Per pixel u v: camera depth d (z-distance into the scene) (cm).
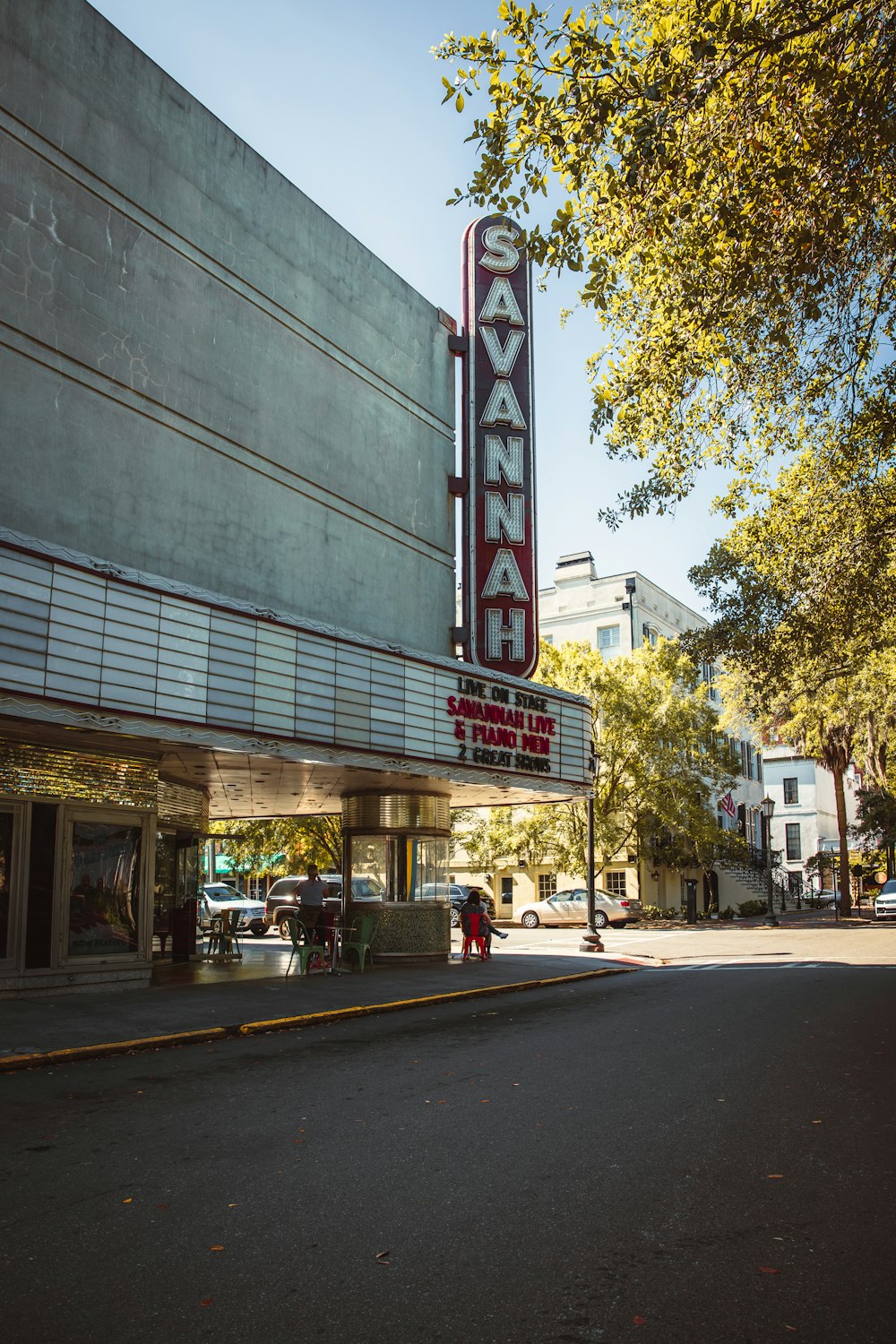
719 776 3738
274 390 1638
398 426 1962
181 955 2073
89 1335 359
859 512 1416
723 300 1055
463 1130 664
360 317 1880
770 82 938
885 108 914
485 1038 1115
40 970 1316
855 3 860
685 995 1502
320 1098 777
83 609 1166
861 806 4941
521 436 2114
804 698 2575
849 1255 438
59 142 1298
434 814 2148
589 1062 930
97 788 1414
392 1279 411
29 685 1095
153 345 1413
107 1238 457
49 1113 733
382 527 1875
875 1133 652
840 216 990
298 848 3641
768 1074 853
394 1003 1420
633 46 948
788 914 4834
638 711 3512
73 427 1280
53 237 1279
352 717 1569
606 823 3619
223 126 1584
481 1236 460
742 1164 579
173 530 1412
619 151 908
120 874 1451
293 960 2016
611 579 4647
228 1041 1116
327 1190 530
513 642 2033
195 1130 671
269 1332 362
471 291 2155
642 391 1252
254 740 1390
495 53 883
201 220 1520
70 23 1330
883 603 1536
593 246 1068
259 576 1562
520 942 2883
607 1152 605
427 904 2109
